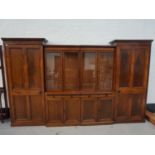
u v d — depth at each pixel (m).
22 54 2.50
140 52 2.66
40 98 2.69
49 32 2.98
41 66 2.56
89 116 2.82
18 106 2.69
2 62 2.91
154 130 2.66
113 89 2.82
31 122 2.76
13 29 2.90
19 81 2.60
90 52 2.68
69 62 2.68
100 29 3.05
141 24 3.10
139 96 2.83
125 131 2.62
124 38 3.12
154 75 3.32
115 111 2.84
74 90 2.76
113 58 2.74
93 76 2.77
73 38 3.04
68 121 2.79
